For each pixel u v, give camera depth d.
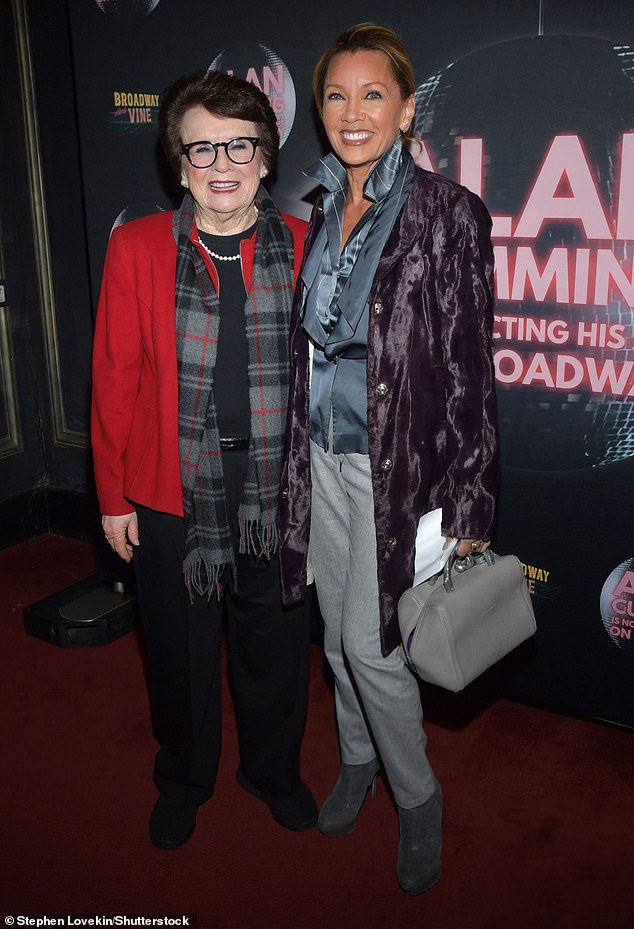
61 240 3.54
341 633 1.94
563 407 2.33
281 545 1.92
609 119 2.09
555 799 2.28
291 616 2.05
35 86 3.41
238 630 2.08
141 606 2.05
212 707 2.15
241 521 1.92
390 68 1.67
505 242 2.30
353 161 1.71
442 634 1.77
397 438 1.74
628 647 2.43
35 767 2.45
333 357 1.78
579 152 2.14
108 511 1.99
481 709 2.65
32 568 3.67
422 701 2.69
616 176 2.11
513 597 1.94
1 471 3.77
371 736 2.15
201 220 1.83
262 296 1.82
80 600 3.18
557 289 2.26
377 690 1.90
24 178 3.55
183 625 2.02
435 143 2.32
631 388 2.22
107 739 2.56
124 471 1.97
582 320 2.24
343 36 1.71
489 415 1.72
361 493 1.82
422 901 1.97
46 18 3.30
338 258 1.76
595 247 2.18
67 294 3.60
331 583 1.99
